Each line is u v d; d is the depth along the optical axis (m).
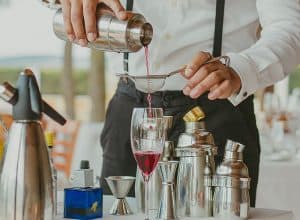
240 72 1.74
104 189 2.06
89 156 3.74
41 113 1.42
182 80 1.98
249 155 1.99
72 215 1.55
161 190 1.59
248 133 2.00
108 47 1.68
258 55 1.82
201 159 1.60
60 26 1.75
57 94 9.69
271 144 3.32
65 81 5.69
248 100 2.02
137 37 1.61
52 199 1.44
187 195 1.60
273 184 2.88
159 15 2.04
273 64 1.82
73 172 1.59
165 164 1.53
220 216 1.55
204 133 1.63
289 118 3.62
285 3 1.97
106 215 1.59
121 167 2.08
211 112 1.97
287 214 1.61
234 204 1.54
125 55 2.07
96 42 1.68
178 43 2.03
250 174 1.99
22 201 1.39
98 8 1.66
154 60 2.04
